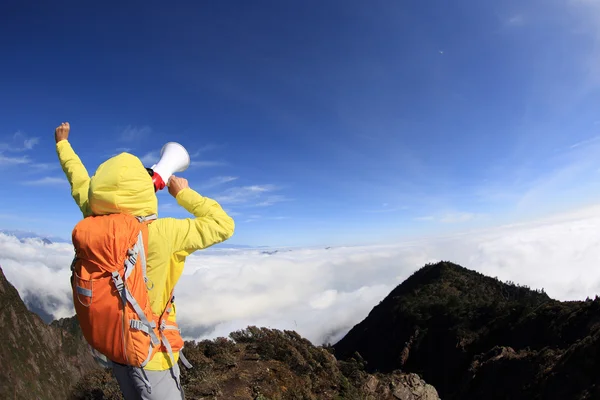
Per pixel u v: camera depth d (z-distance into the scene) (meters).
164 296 1.96
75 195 2.20
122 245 1.70
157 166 2.15
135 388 1.94
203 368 6.93
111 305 1.70
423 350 64.06
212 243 2.02
